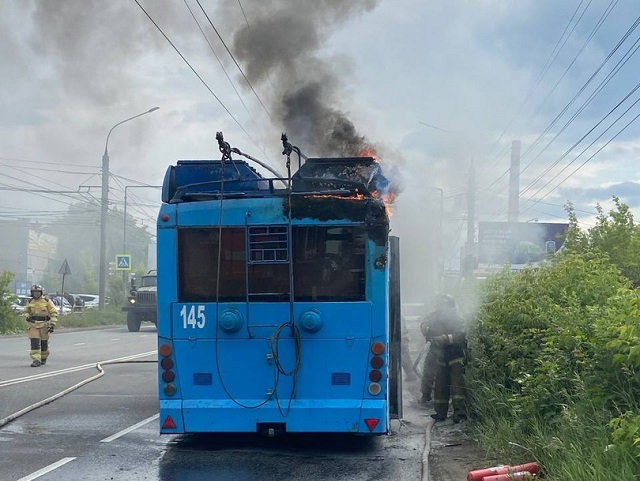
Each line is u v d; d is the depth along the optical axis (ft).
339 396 26.81
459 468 25.48
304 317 26.86
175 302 27.37
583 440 20.85
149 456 27.55
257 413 26.78
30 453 27.73
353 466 26.11
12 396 41.45
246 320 27.09
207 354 27.17
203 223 27.40
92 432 31.83
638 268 39.40
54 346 81.66
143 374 53.21
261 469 25.64
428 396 40.16
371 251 27.07
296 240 27.30
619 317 21.11
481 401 30.48
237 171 28.94
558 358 25.27
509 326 31.83
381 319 26.89
